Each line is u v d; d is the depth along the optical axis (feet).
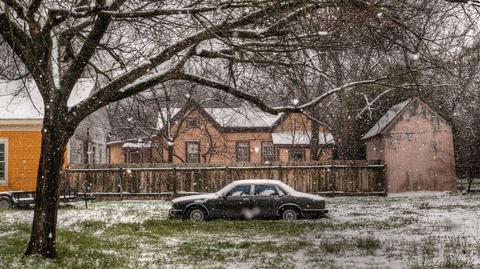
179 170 100.83
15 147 94.07
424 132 111.96
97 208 77.51
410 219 59.93
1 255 33.53
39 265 30.68
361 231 50.08
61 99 33.86
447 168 111.24
